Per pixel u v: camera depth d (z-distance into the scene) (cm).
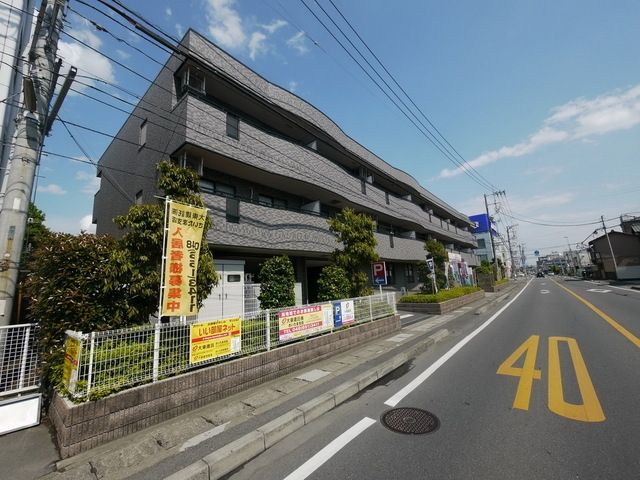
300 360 608
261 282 896
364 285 1112
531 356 634
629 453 295
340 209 1741
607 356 606
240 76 1081
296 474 289
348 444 337
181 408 416
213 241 898
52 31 539
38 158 538
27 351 459
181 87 1000
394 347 757
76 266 463
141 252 531
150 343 416
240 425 373
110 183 1438
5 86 841
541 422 361
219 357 486
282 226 1132
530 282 4366
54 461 321
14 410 391
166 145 963
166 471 294
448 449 315
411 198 2566
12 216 486
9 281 471
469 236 3797
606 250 3922
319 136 1465
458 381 514
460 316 1301
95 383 364
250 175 1151
